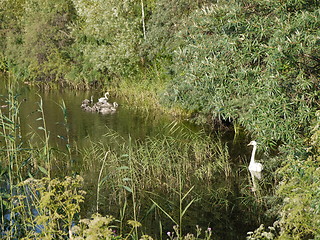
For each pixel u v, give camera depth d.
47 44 27.09
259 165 10.83
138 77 24.28
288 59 6.65
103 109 19.14
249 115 7.38
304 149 6.86
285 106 6.75
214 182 10.30
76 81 26.56
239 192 9.66
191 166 11.40
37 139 13.86
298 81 6.77
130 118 17.84
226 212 8.66
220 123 15.96
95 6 24.56
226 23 7.75
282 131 6.88
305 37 6.42
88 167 11.13
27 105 20.39
